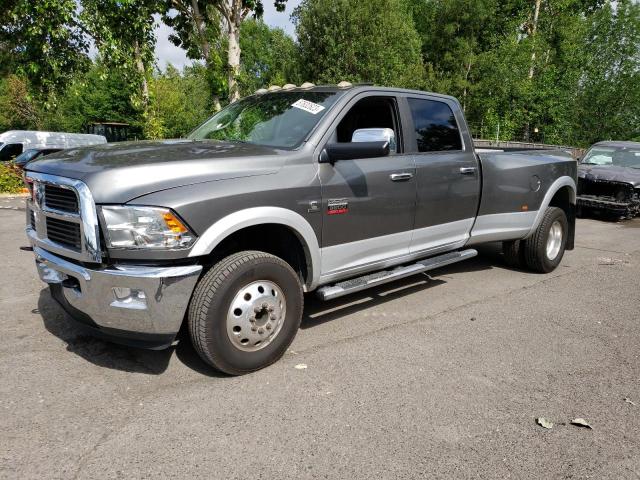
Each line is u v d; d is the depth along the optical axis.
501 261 6.86
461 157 5.07
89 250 2.96
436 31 31.89
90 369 3.48
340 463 2.52
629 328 4.48
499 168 5.46
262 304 3.39
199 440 2.68
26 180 3.69
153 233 2.94
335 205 3.83
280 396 3.16
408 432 2.80
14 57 15.45
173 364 3.58
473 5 29.59
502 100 28.28
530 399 3.20
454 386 3.34
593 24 30.62
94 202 2.94
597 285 5.84
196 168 3.18
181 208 3.00
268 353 3.49
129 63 12.95
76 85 13.38
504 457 2.61
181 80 42.69
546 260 6.15
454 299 5.19
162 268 3.00
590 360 3.80
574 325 4.52
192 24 12.88
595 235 9.32
